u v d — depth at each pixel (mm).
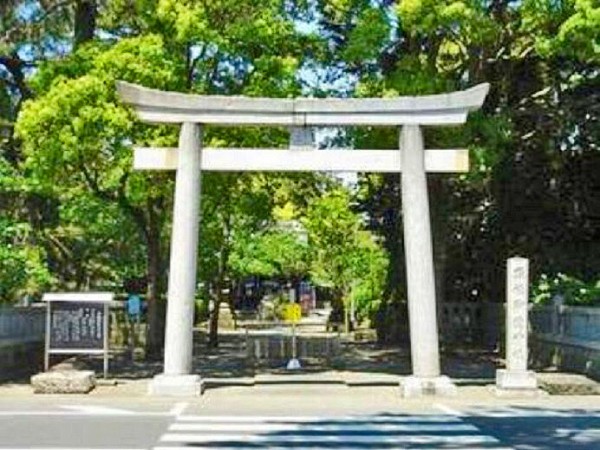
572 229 32125
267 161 21328
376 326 42469
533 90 30172
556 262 31875
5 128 31000
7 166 25859
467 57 27078
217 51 24156
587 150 31172
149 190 25547
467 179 29312
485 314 35281
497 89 29609
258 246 49062
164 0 23531
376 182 36938
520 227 32844
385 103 21219
